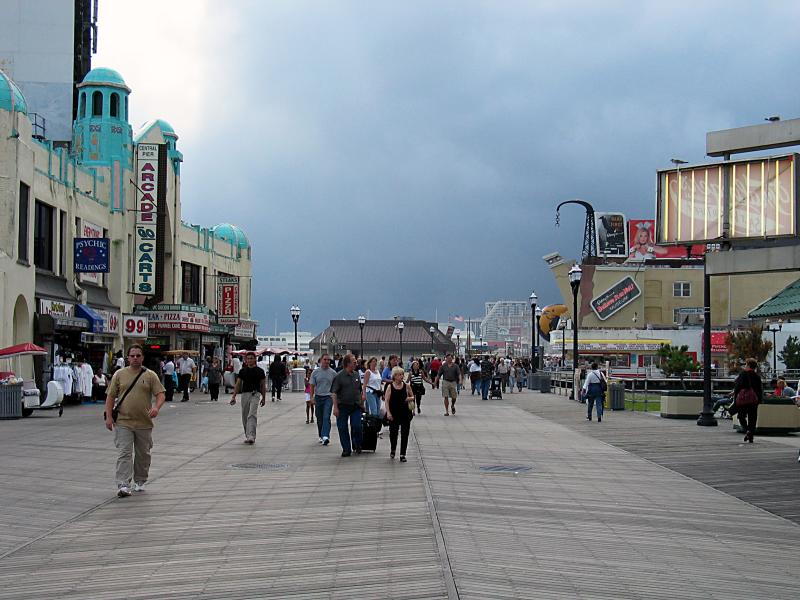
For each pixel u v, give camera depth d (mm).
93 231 43312
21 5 52938
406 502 12617
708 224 17828
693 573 8875
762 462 17953
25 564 9195
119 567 9008
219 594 7953
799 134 16812
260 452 19266
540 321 83125
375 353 129750
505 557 9312
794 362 60156
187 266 60312
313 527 10875
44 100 52531
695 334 76125
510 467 16797
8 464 16922
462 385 54344
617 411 34875
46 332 34844
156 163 48250
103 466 16672
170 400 40000
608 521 11477
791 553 9883
